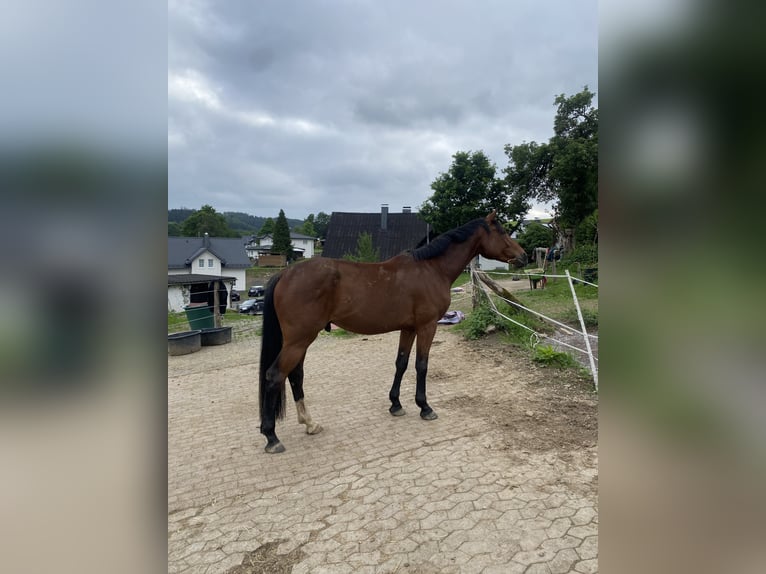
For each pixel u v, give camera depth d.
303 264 3.38
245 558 2.05
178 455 3.22
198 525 2.33
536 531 2.12
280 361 3.26
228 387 5.16
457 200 22.70
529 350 5.57
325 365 5.92
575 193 18.00
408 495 2.50
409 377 5.07
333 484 2.69
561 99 19.98
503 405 3.88
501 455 2.92
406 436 3.36
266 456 3.16
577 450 2.94
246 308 19.75
